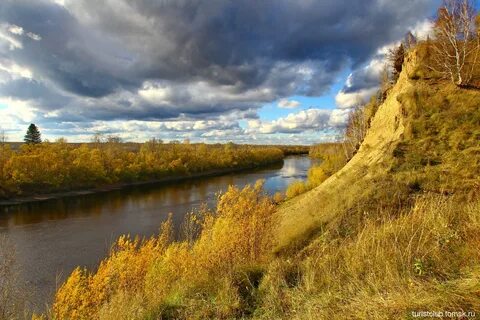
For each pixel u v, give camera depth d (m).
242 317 4.91
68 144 93.62
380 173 17.27
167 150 101.94
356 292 4.41
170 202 48.94
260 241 10.62
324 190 21.22
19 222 38.47
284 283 5.45
